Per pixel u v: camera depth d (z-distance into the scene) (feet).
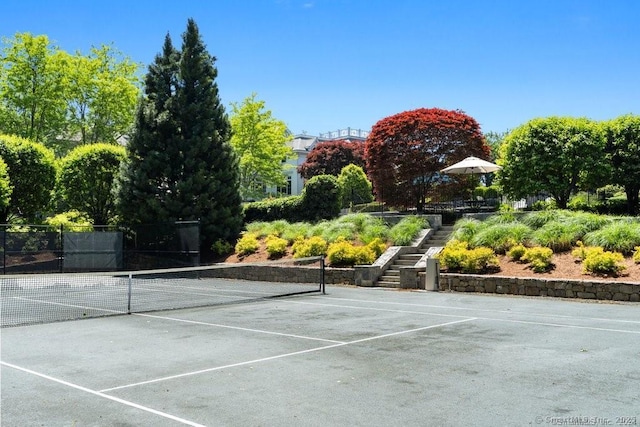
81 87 128.88
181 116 91.09
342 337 33.45
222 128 95.09
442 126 99.09
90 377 24.62
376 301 51.57
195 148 89.04
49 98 121.08
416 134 100.53
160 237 86.79
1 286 71.61
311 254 74.08
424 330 35.40
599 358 26.68
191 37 92.94
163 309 47.29
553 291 51.90
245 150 144.56
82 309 48.11
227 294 59.57
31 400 21.24
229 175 92.38
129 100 131.34
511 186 93.04
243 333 35.32
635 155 86.12
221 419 18.70
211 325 38.73
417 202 101.40
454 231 71.00
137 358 28.37
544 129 89.61
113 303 52.65
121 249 91.09
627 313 41.37
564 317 39.99
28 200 93.15
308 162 240.32
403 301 51.24
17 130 122.21
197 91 92.48
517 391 21.39
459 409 19.34
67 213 107.65
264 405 20.16
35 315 44.55
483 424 17.80
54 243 87.35
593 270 52.47
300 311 45.37
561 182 88.63
